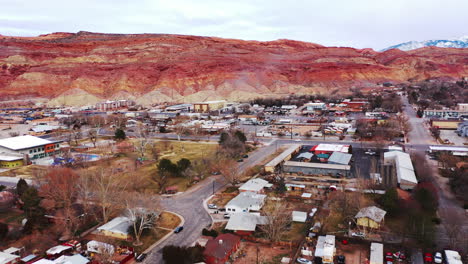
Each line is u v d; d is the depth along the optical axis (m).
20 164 120.38
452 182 89.12
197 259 57.66
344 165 103.88
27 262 59.00
